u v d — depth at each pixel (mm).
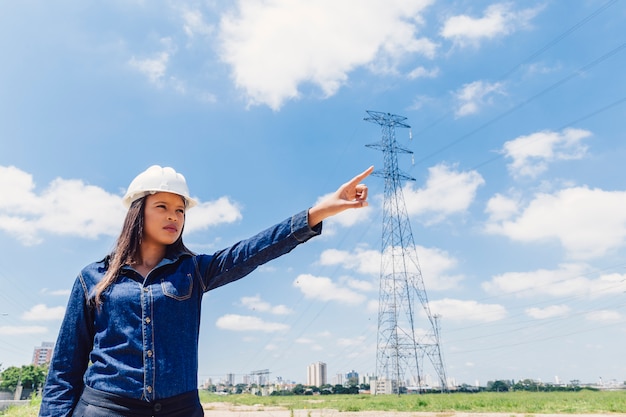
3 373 56156
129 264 1964
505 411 28766
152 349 1792
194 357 1937
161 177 2090
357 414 27406
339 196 2055
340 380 131625
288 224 2076
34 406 15367
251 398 70562
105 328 1873
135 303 1863
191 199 2180
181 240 2178
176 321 1896
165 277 1977
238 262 2086
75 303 1986
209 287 2137
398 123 54000
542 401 36906
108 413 1692
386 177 52750
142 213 2041
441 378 54281
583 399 38188
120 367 1749
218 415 27156
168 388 1760
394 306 51125
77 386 1939
